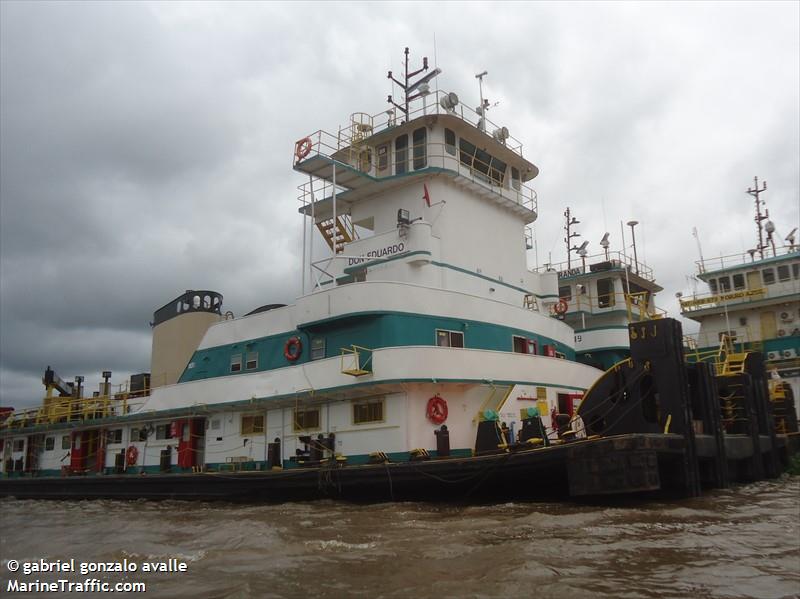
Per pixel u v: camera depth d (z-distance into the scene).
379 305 19.34
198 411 22.73
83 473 26.62
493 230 26.19
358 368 18.14
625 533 11.13
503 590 7.99
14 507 23.69
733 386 21.81
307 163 23.48
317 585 8.59
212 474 20.20
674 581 8.15
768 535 10.88
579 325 37.19
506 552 9.87
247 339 23.48
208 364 24.66
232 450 22.11
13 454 30.47
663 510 13.58
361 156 26.22
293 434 20.39
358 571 9.24
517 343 22.80
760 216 45.97
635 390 16.67
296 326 21.58
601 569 8.78
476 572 8.89
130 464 25.03
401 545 10.79
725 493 16.92
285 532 12.62
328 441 19.03
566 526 11.89
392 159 25.53
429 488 16.09
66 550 12.56
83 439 27.53
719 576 8.34
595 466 14.10
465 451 18.83
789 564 8.91
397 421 17.91
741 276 39.75
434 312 20.22
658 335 16.48
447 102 24.44
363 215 26.14
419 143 24.73
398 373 17.64
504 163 27.61
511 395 19.89
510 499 15.59
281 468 20.09
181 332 28.47
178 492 21.20
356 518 14.11
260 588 8.58
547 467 14.77
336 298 20.12
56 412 29.14
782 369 34.94
